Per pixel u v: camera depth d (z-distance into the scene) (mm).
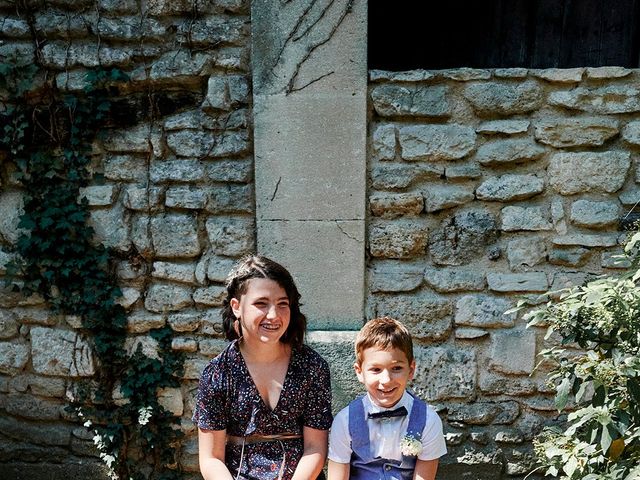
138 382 2930
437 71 2775
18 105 2912
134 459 3010
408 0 3250
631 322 2037
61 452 3051
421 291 2854
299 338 2094
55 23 2836
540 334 2814
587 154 2754
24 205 2928
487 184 2801
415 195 2809
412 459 1999
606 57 3135
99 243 2938
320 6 2709
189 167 2879
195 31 2805
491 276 2822
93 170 2936
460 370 2848
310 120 2758
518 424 2857
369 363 1983
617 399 2029
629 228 2746
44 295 2961
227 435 2076
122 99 2891
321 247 2809
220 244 2889
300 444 2053
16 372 3057
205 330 2908
